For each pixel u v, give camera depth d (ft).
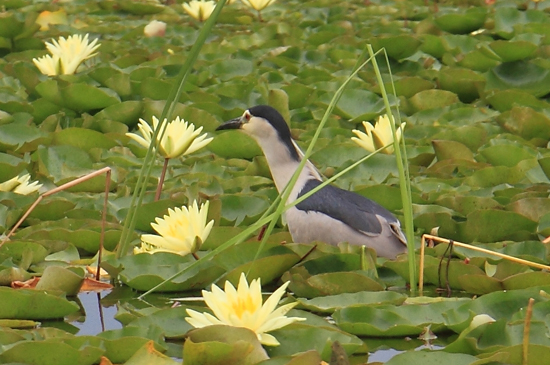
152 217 36.27
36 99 54.80
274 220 28.22
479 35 68.18
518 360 23.24
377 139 42.09
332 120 50.93
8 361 23.17
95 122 49.39
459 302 27.50
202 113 49.14
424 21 69.15
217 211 35.81
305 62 63.87
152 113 50.26
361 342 24.35
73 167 41.98
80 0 86.99
